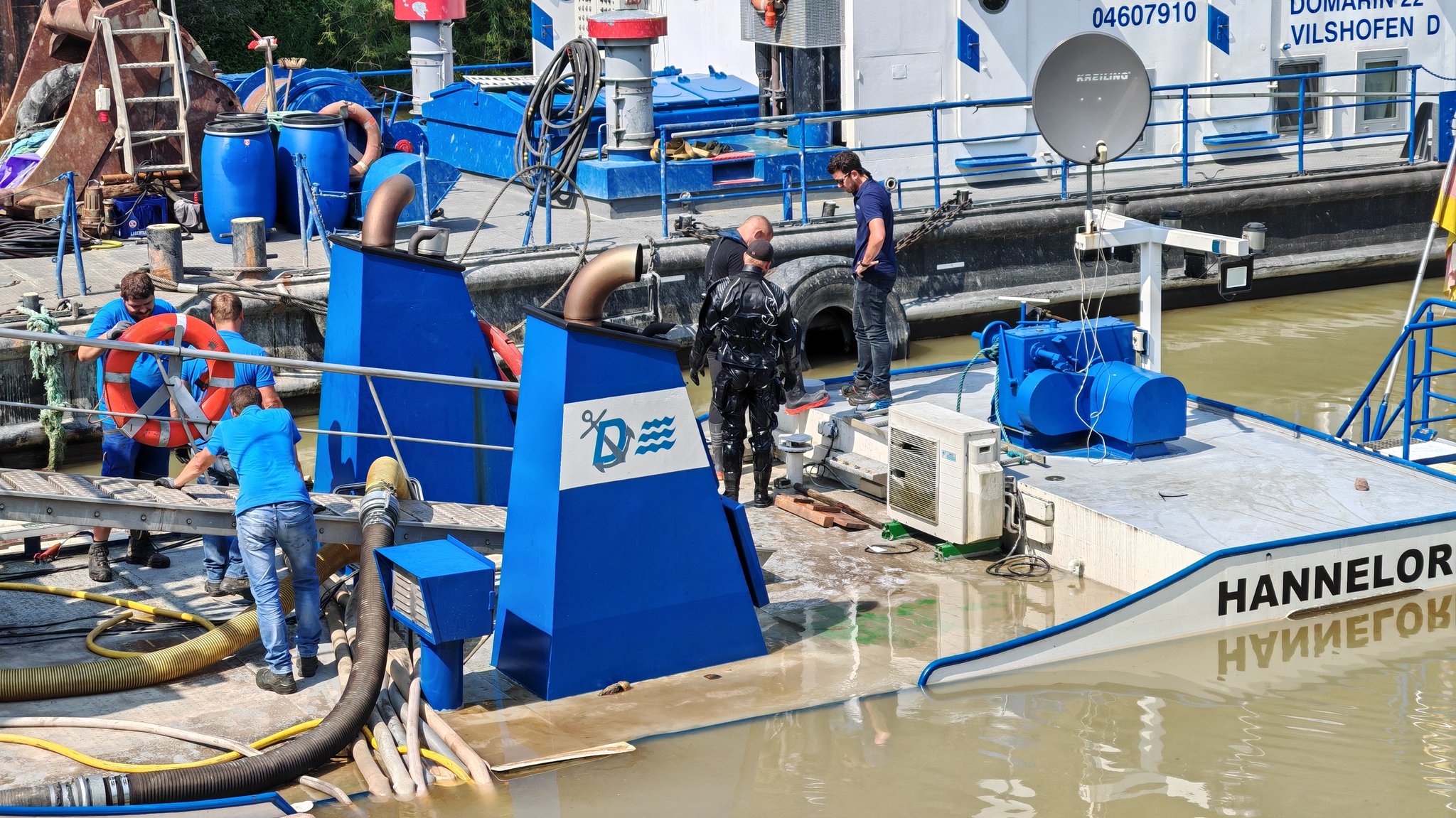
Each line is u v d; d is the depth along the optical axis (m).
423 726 6.54
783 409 10.57
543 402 6.95
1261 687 7.14
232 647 7.20
